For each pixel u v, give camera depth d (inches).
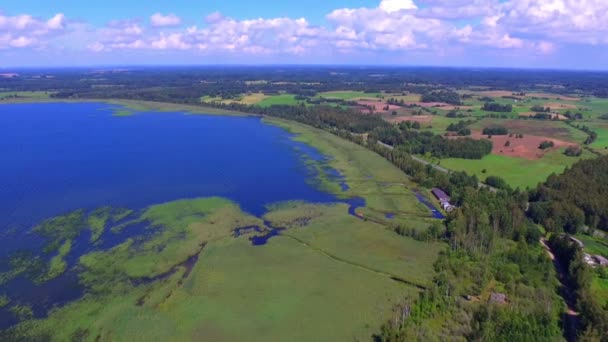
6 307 2815.0
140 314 2758.4
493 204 4313.5
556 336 2549.2
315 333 2591.0
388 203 4936.0
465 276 3201.3
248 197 5014.8
